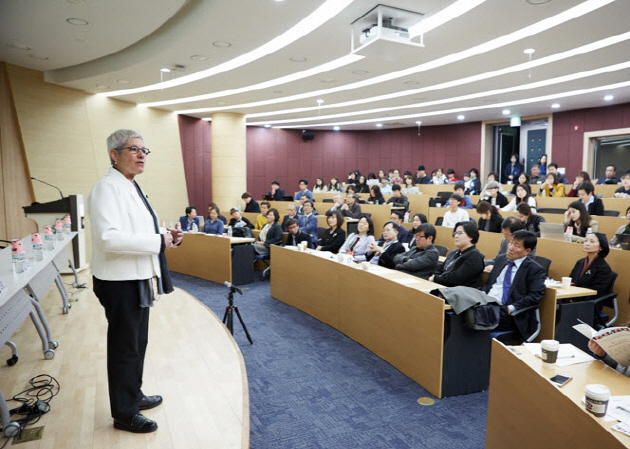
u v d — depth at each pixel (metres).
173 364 3.18
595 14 5.10
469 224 3.82
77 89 8.80
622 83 8.72
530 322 3.35
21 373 2.96
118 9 5.12
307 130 15.27
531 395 1.87
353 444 2.54
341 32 5.68
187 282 6.82
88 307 4.53
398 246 5.05
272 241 7.13
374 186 9.91
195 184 12.25
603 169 11.30
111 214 2.06
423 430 2.68
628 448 1.31
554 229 4.90
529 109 11.43
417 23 5.41
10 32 5.91
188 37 5.80
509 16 5.09
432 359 3.13
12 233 7.64
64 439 2.18
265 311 5.27
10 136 7.69
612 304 3.77
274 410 2.92
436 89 8.96
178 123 11.41
